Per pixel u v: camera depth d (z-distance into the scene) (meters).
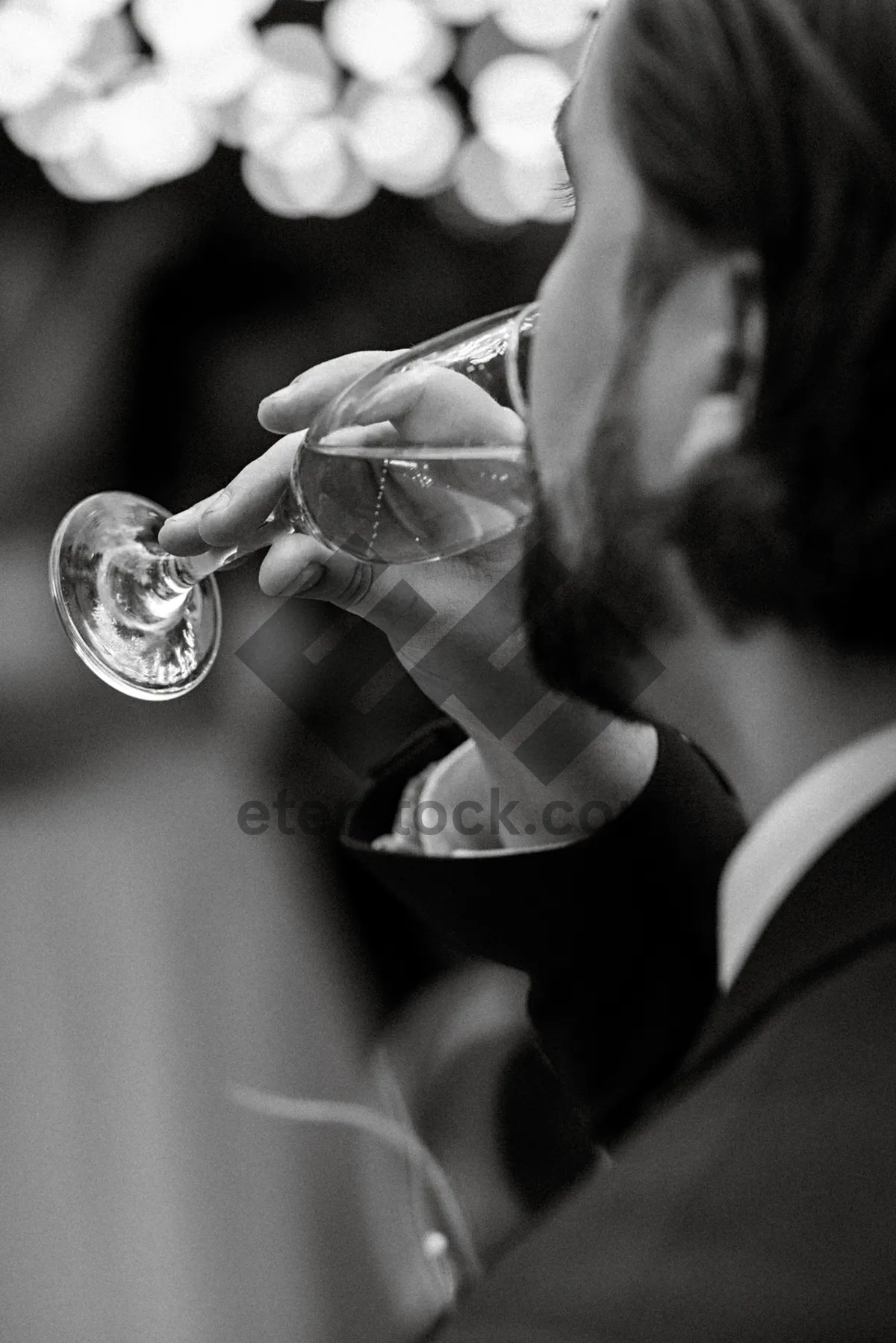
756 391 2.62
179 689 5.06
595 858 4.27
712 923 4.27
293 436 4.26
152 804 11.98
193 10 15.21
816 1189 2.30
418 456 3.68
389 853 4.42
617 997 4.27
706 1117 2.47
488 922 4.36
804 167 2.54
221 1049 10.16
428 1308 5.59
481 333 3.77
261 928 10.73
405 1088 5.73
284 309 9.54
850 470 2.57
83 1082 10.52
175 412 9.72
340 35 15.53
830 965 2.51
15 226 11.11
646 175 2.66
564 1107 5.49
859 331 2.53
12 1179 10.03
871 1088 2.34
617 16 2.82
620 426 2.74
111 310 9.90
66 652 12.91
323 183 13.18
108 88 14.64
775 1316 2.24
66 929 11.52
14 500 11.99
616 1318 2.34
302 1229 8.87
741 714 2.87
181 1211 9.52
